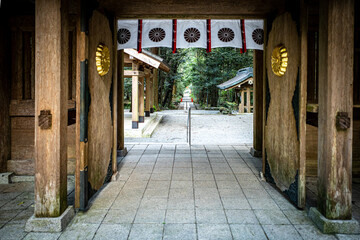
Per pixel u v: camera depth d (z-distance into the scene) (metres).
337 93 2.48
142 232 2.52
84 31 2.84
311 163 4.29
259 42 4.64
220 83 21.12
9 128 4.19
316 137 4.27
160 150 6.28
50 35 2.51
